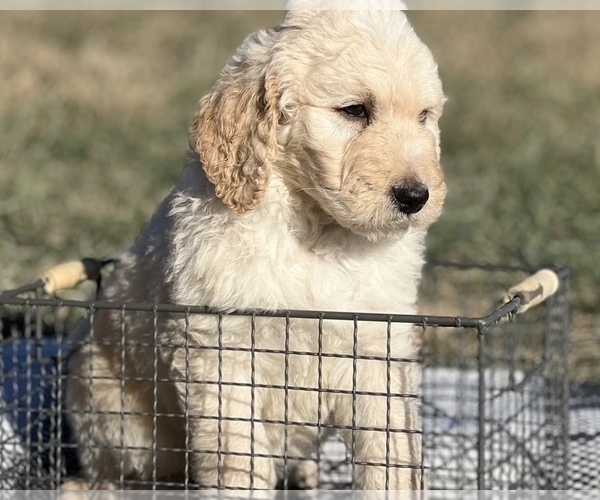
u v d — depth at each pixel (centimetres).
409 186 504
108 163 1327
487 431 696
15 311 830
